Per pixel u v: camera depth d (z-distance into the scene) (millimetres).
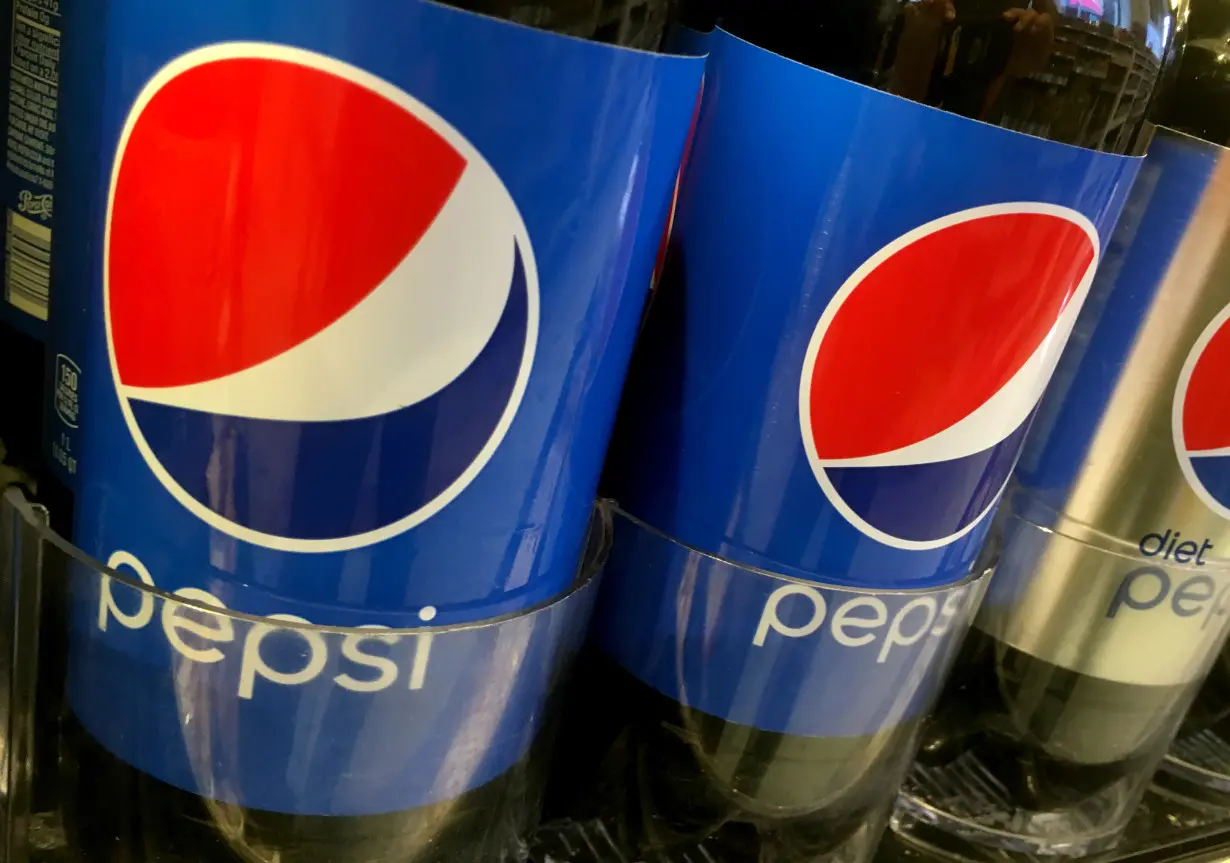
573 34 228
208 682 249
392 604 248
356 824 268
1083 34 291
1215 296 383
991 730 454
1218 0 376
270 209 214
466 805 286
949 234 288
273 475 231
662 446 331
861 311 294
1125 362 401
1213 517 413
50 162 260
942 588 344
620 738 361
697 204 310
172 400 231
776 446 310
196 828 265
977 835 446
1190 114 376
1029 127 293
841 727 348
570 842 372
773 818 359
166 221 221
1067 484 422
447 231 220
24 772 282
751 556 323
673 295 320
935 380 302
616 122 231
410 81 209
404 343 224
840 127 284
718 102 301
